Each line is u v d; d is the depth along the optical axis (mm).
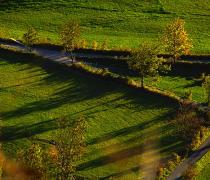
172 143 91000
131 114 98375
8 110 97500
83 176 82062
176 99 102562
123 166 85125
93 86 106625
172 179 82500
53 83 107125
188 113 96125
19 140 89000
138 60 104625
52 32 134750
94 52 120875
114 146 89562
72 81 108125
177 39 116375
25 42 117812
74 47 120500
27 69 111875
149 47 106375
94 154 87188
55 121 94750
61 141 74938
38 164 73688
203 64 115938
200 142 91000
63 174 74750
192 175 82000
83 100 101875
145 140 91562
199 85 110375
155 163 86000
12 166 79188
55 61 115375
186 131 92812
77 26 114875
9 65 113000
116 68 115438
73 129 76562
